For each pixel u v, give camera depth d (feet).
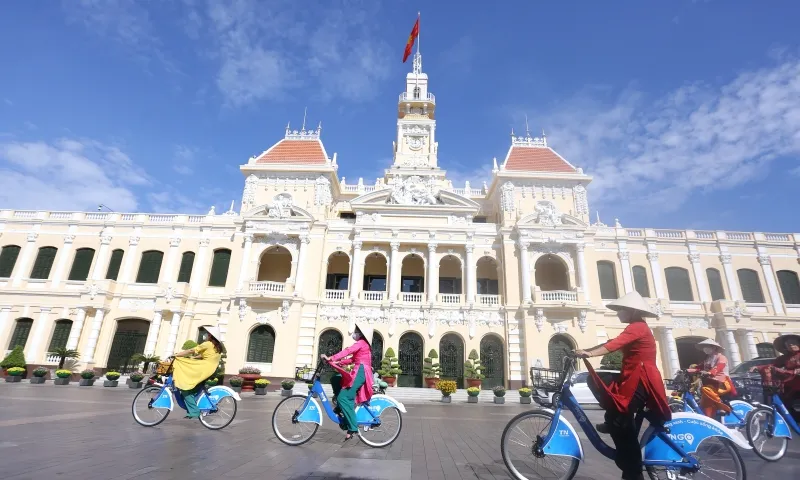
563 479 21.68
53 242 131.54
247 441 31.19
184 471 21.85
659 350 118.73
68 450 25.46
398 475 23.13
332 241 127.54
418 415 60.03
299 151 139.74
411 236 125.70
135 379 95.45
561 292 115.24
